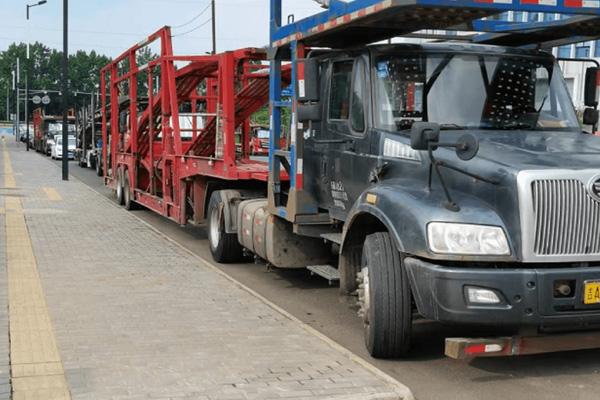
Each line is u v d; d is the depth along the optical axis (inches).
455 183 222.7
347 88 279.9
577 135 256.2
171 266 378.3
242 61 415.2
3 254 400.8
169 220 610.9
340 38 290.4
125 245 443.8
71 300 299.6
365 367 217.8
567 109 271.3
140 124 612.1
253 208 370.3
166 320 271.6
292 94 302.8
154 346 237.9
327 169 294.2
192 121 530.9
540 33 294.2
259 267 409.7
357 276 254.5
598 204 200.8
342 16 259.9
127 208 668.1
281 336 251.9
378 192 233.0
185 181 482.0
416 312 240.4
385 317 226.8
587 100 298.7
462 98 259.3
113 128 725.3
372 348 234.5
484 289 197.9
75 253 410.9
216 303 299.6
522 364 237.1
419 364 236.1
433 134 210.1
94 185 992.9
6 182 924.0
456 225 202.5
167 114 520.4
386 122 257.8
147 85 586.9
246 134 514.6
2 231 485.1
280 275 388.5
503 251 200.5
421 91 258.7
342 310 314.5
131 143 641.0
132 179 645.9
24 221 537.3
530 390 213.6
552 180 199.8
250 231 368.2
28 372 209.5
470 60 265.1
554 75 274.7
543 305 197.3
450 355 206.4
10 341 240.2
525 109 263.1
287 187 336.8
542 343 209.5
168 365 218.4
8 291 312.7
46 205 655.8
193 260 397.1
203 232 548.7
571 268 201.2
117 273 357.1
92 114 1291.8
